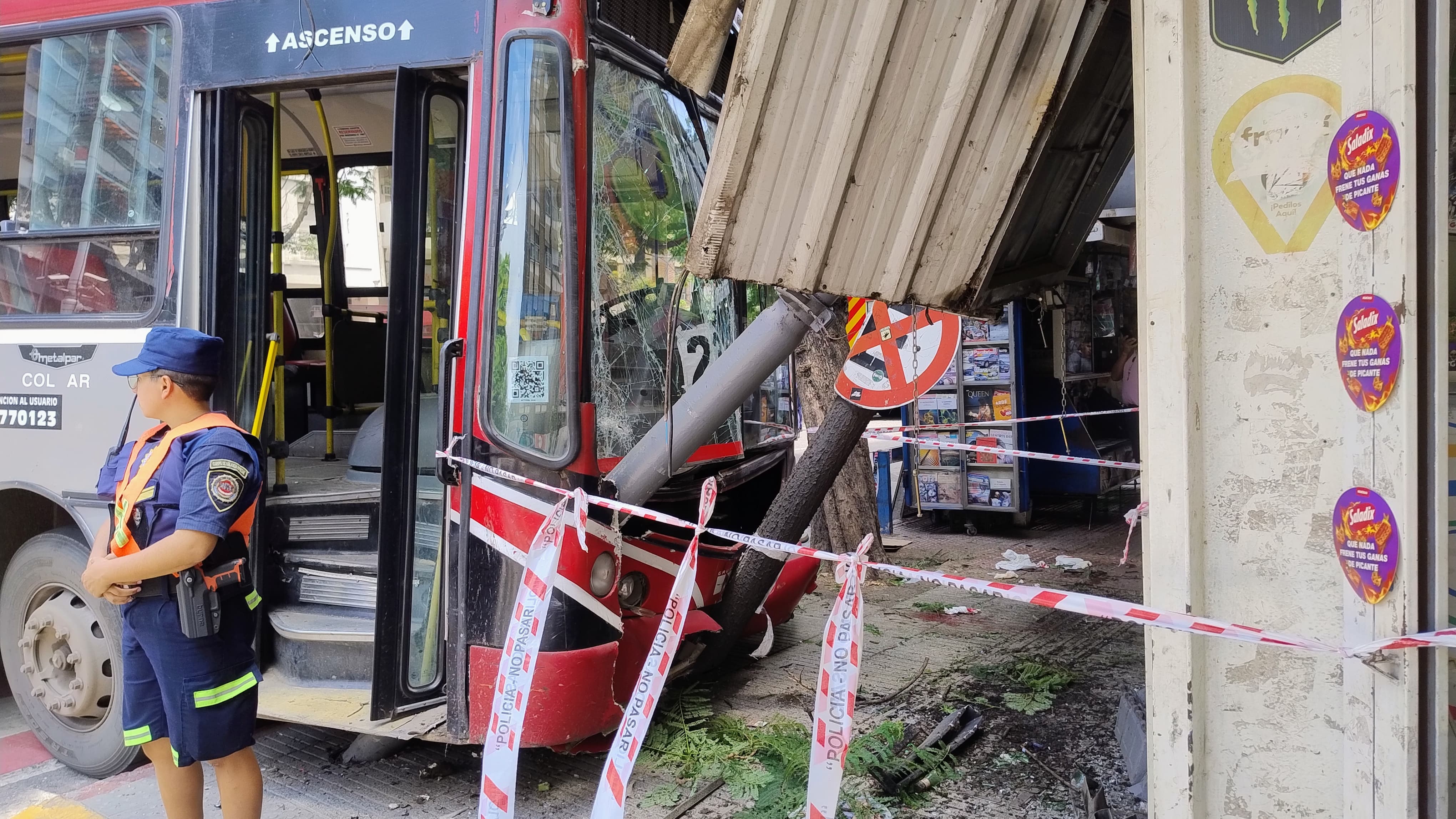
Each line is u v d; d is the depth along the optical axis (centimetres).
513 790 273
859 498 673
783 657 496
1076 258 348
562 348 313
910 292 262
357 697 341
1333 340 180
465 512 318
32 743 416
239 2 356
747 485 469
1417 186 162
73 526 392
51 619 379
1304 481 185
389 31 330
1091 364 848
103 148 381
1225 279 192
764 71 229
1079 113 287
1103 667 469
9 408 390
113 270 376
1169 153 194
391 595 317
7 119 418
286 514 379
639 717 249
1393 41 163
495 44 315
